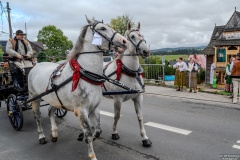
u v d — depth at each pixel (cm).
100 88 418
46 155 475
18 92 659
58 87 427
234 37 1648
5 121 710
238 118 706
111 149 492
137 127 628
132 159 446
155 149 489
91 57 399
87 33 402
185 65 1202
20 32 637
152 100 996
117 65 492
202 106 873
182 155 460
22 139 563
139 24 510
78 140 520
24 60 646
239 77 902
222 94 1098
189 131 595
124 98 506
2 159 462
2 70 747
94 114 451
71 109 437
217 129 608
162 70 1446
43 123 683
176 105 893
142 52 479
